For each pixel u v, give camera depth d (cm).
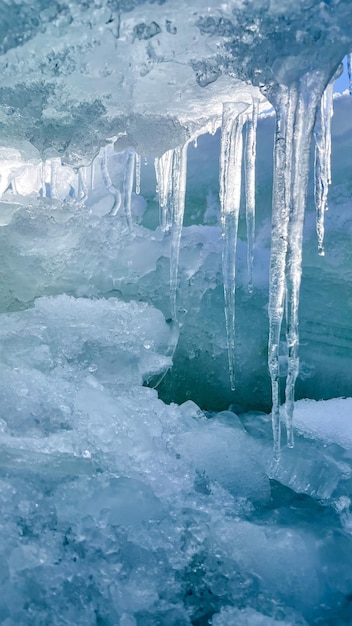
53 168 576
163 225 439
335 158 430
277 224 276
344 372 400
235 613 208
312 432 360
